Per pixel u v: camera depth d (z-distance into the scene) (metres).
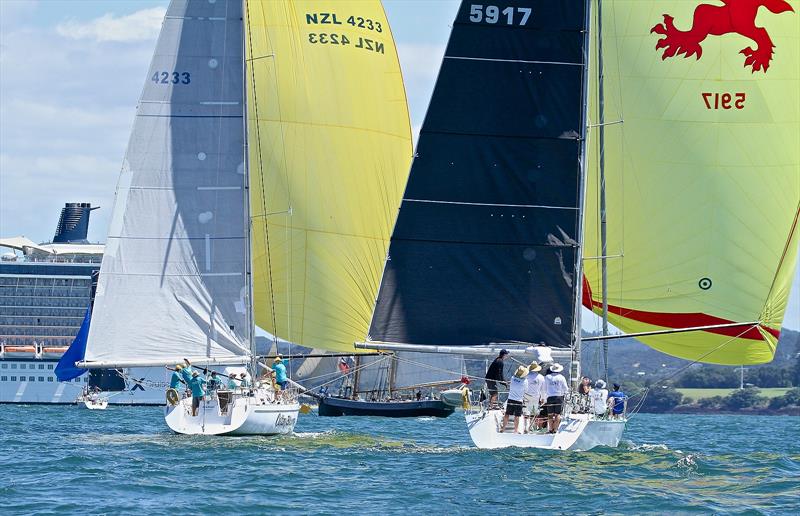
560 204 120.31
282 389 149.75
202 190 148.00
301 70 199.50
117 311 146.12
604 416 120.75
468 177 120.38
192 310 147.12
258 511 87.50
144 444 136.38
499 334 120.38
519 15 119.88
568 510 88.81
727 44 130.25
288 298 198.50
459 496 94.00
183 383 146.25
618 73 132.12
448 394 118.88
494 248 120.44
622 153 132.00
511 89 120.00
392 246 121.00
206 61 148.25
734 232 130.25
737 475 109.38
